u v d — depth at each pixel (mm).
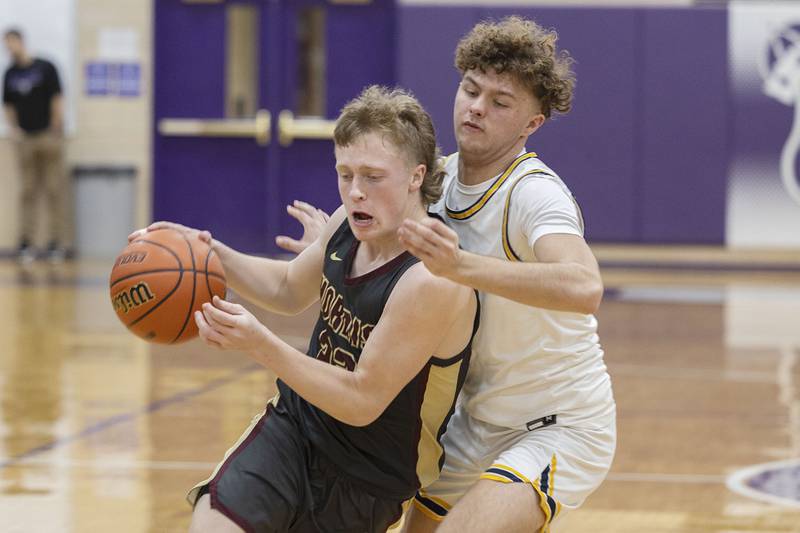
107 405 13648
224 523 5852
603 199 31812
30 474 10320
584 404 6402
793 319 22797
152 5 33156
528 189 6234
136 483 10031
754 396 14875
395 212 5957
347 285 6195
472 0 31469
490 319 6359
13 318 21609
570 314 6398
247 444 6234
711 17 31438
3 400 13906
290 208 7371
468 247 6430
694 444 12109
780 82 31453
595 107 31609
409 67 31609
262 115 33219
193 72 33344
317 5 33000
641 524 9094
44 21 33188
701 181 31719
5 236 33750
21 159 32656
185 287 6340
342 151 5969
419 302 5824
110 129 33469
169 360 17391
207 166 33469
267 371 16484
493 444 6539
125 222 33156
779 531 8930
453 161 6770
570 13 31438
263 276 6965
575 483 6254
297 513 6176
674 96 31562
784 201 31641
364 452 6207
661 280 29844
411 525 6812
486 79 6285
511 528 5902
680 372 16688
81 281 28078
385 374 5859
